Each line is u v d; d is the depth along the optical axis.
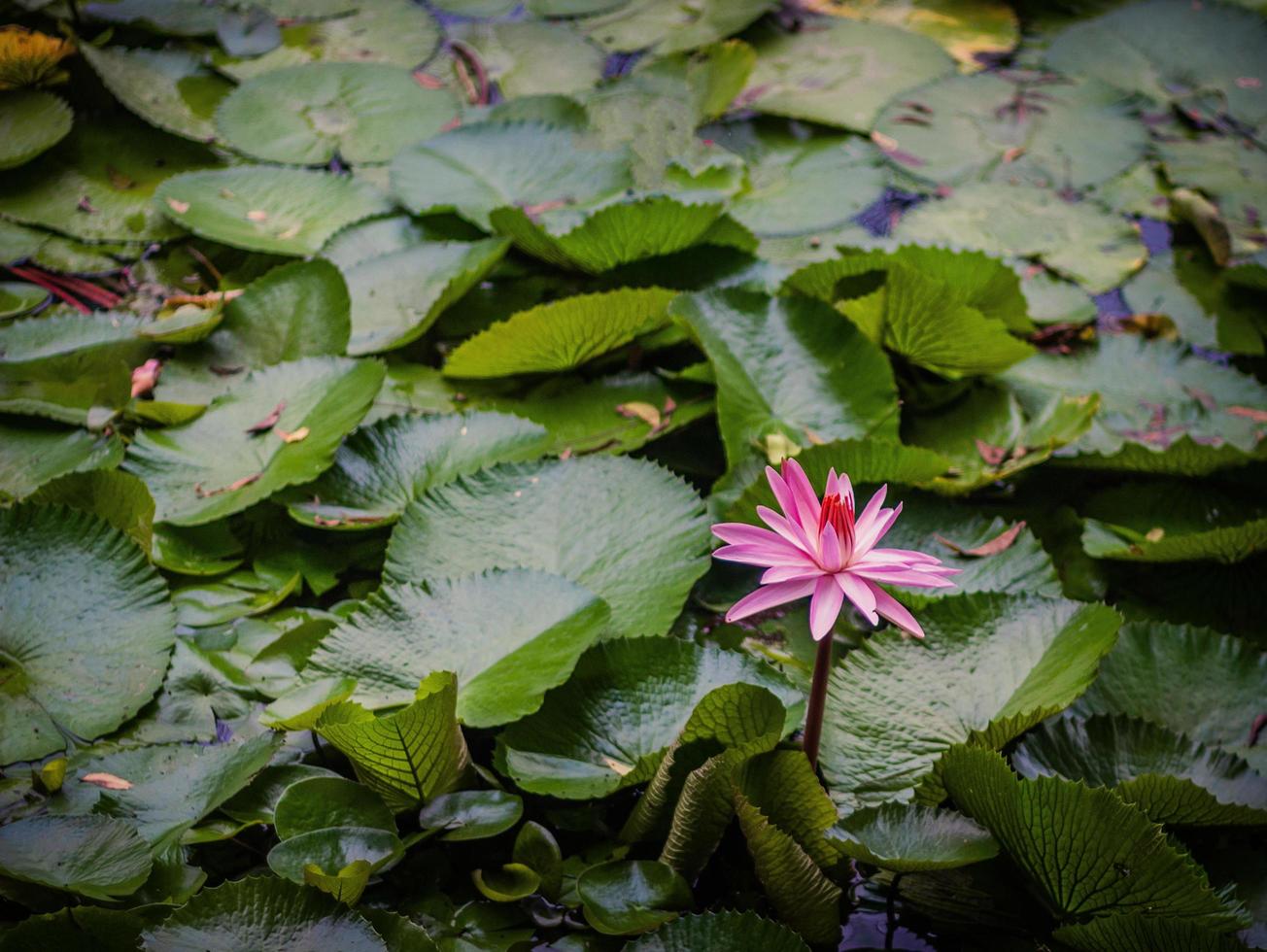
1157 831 3.51
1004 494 3.90
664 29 4.49
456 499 3.79
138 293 4.07
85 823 3.58
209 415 3.88
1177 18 4.56
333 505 3.81
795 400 3.91
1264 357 4.05
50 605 3.72
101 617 3.72
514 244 4.11
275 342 3.97
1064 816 3.53
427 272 4.04
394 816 3.63
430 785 3.61
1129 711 3.67
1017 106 4.38
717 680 3.68
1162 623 3.72
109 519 3.78
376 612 3.70
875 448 3.80
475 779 3.65
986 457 3.91
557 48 4.47
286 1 4.54
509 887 3.59
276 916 3.52
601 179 4.19
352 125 4.30
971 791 3.58
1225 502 3.87
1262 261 4.12
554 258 4.08
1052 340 4.05
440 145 4.21
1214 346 4.05
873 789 3.62
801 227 4.17
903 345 3.98
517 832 3.64
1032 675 3.66
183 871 3.58
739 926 3.54
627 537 3.78
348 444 3.85
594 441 3.90
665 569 3.76
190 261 4.12
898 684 3.67
